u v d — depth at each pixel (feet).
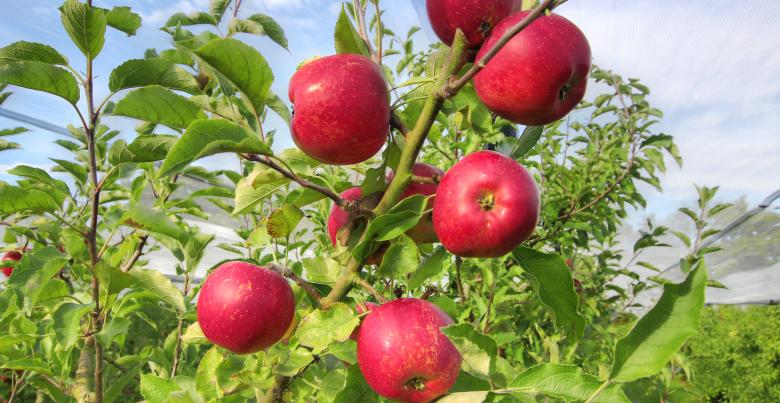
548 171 4.89
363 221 1.56
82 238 2.53
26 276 2.15
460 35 1.39
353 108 1.40
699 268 1.23
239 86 1.46
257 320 1.49
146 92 1.54
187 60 2.58
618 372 1.27
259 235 1.89
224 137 1.32
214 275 1.54
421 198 1.47
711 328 12.30
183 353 3.12
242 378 1.56
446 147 2.95
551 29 1.43
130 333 6.26
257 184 1.56
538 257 1.53
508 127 3.35
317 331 1.48
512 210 1.39
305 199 1.75
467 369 1.49
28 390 4.71
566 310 1.57
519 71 1.41
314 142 1.44
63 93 2.08
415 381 1.44
